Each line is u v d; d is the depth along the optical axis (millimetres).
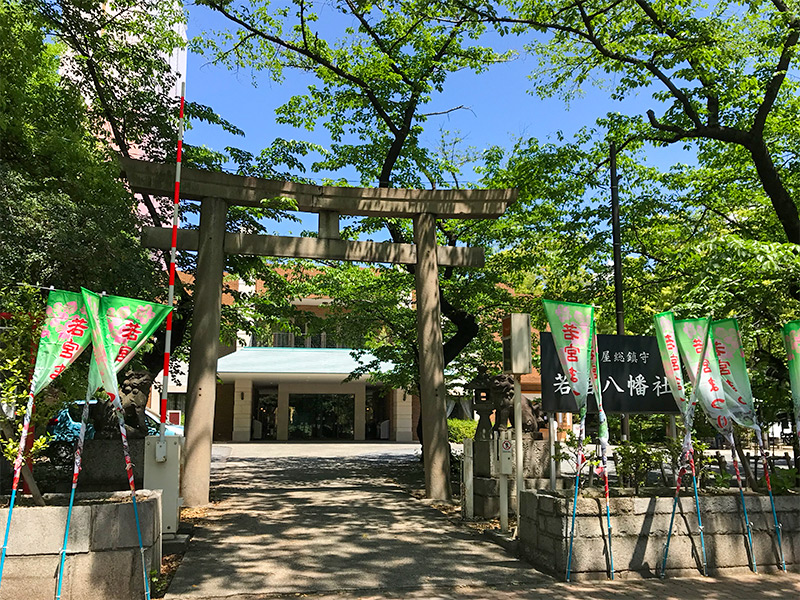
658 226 14055
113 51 10891
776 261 8539
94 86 11578
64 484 8883
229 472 15484
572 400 7648
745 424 6941
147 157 12273
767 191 10922
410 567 6316
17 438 5617
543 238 15102
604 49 11078
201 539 7371
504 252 15844
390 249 11430
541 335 7715
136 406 9383
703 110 12016
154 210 12781
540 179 13539
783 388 8680
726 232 12484
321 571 6102
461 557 6734
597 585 5875
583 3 11297
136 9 12734
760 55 11078
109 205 8617
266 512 9211
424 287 11367
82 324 5102
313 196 11062
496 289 15820
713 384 6863
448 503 10336
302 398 31406
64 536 4805
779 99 12133
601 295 14461
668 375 6840
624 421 8914
